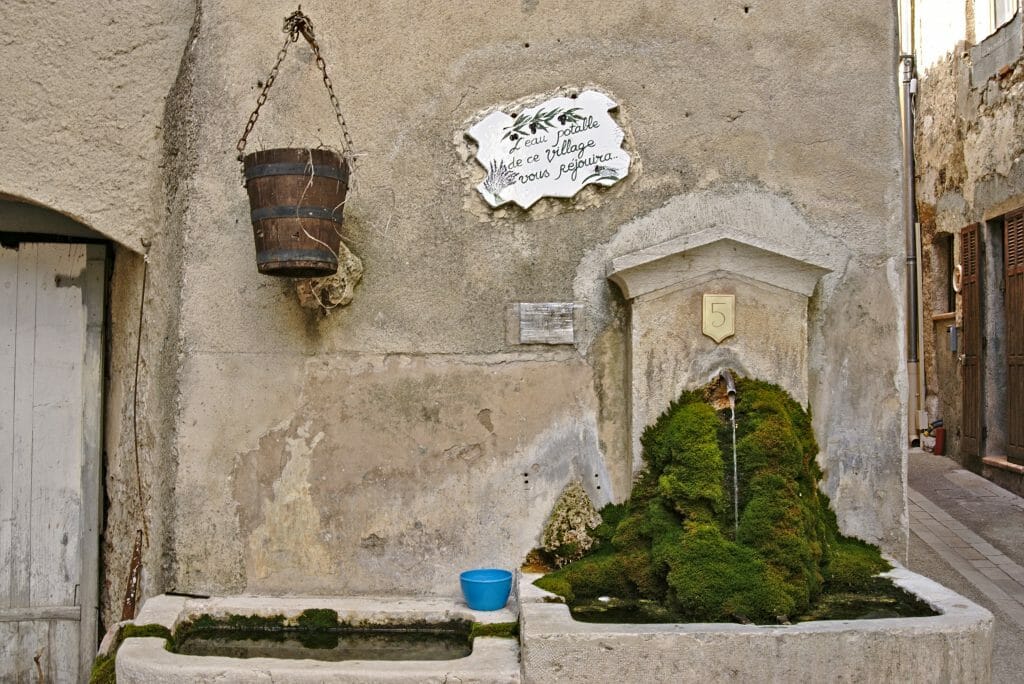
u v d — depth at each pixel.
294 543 3.65
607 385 3.69
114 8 3.84
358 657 3.16
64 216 4.06
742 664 2.84
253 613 3.47
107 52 3.83
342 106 3.76
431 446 3.68
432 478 3.67
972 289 8.48
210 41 3.77
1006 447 8.02
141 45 3.86
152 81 3.87
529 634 2.86
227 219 3.71
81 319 4.09
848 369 3.68
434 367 3.70
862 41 3.74
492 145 3.74
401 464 3.68
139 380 3.92
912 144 10.43
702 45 3.75
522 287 3.72
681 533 3.31
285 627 3.46
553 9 3.77
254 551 3.64
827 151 3.71
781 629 2.88
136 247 3.86
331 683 2.91
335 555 3.65
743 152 3.72
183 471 3.63
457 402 3.69
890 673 2.84
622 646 2.85
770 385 3.54
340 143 3.75
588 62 3.76
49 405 4.06
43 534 4.04
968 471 8.45
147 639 3.19
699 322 3.56
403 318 3.71
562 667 2.85
